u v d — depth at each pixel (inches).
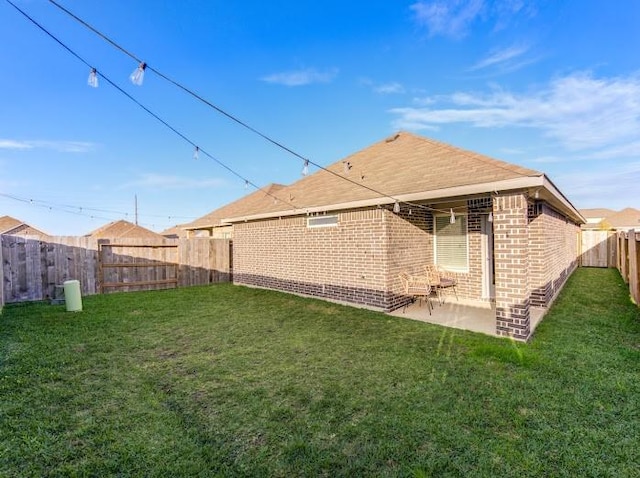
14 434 121.0
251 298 387.5
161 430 125.1
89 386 160.6
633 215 1266.0
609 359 186.2
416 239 352.8
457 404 141.3
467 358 191.6
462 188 247.1
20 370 176.2
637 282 312.3
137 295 416.2
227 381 166.9
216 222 704.4
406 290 308.5
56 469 104.0
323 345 218.7
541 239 304.5
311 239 385.1
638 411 134.3
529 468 104.2
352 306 334.6
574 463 106.1
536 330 242.7
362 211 327.0
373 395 150.3
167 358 198.1
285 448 114.5
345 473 102.9
